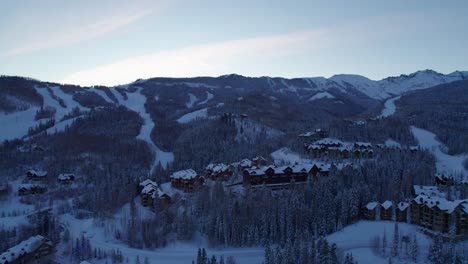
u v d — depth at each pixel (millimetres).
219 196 182875
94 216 198750
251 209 167750
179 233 166125
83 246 156125
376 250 144000
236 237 160750
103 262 149000
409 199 179000
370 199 182125
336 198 172875
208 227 164000
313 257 128875
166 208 184375
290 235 154875
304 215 160625
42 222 181750
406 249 141375
